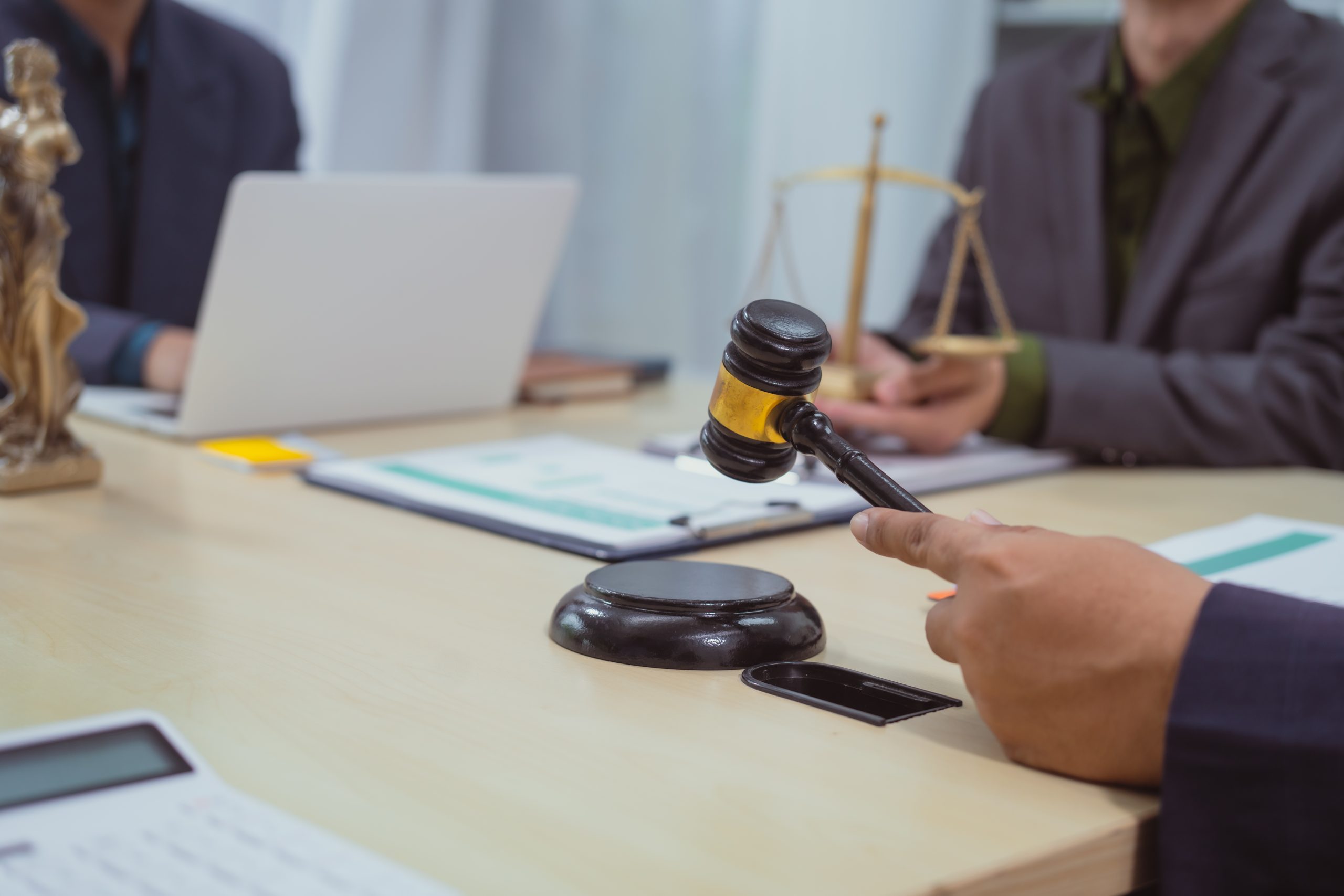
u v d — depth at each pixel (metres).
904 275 2.89
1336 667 0.47
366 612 0.71
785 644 0.65
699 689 0.61
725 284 3.03
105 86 1.94
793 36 2.85
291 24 2.59
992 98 1.91
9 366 0.97
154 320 1.97
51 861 0.38
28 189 0.93
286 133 2.14
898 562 0.87
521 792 0.48
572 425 1.44
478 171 2.83
